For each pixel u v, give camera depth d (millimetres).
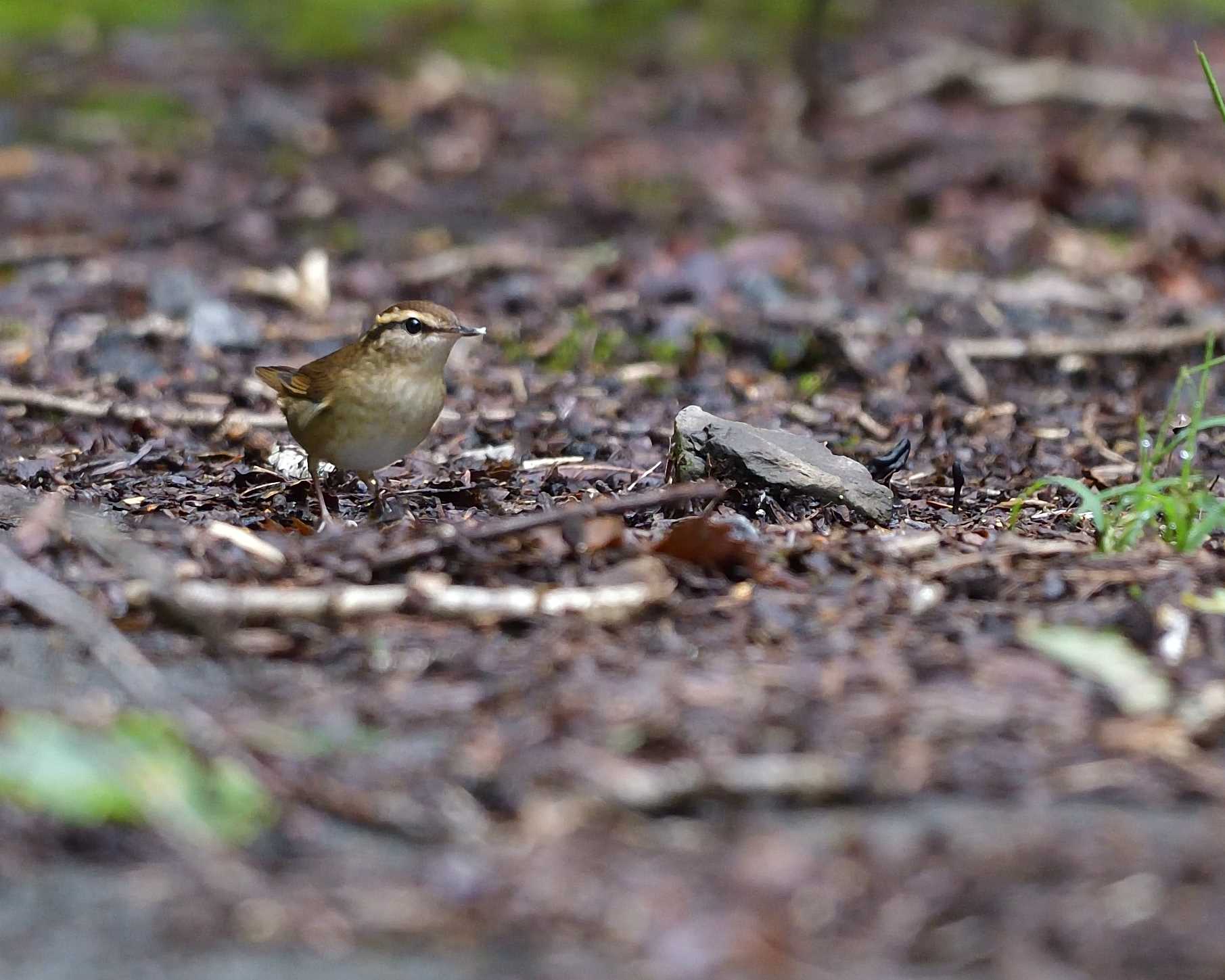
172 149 26594
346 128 27922
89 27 32344
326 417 11500
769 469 11297
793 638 8523
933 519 11547
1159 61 31266
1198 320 18406
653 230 22828
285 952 5734
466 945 5781
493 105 29062
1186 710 7539
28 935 5789
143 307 19031
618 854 6363
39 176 24953
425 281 20219
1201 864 6156
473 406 15172
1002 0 34281
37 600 7965
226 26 32969
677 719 7395
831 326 17328
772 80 30344
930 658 8078
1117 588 9258
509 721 7477
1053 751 7148
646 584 9133
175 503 11922
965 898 5969
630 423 14586
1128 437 14531
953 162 25500
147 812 6551
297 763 7020
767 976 5539
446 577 9391
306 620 8766
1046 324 18219
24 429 14242
